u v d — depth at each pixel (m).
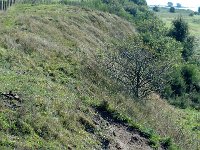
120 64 20.70
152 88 20.83
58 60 18.88
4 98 12.08
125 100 17.84
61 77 17.02
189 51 40.44
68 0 46.72
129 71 20.47
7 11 29.28
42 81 14.97
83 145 12.25
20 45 18.52
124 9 53.91
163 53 23.52
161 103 24.06
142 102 19.80
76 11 36.22
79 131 12.86
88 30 32.03
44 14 29.59
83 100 15.40
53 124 12.05
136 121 16.03
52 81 16.19
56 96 14.12
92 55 23.16
